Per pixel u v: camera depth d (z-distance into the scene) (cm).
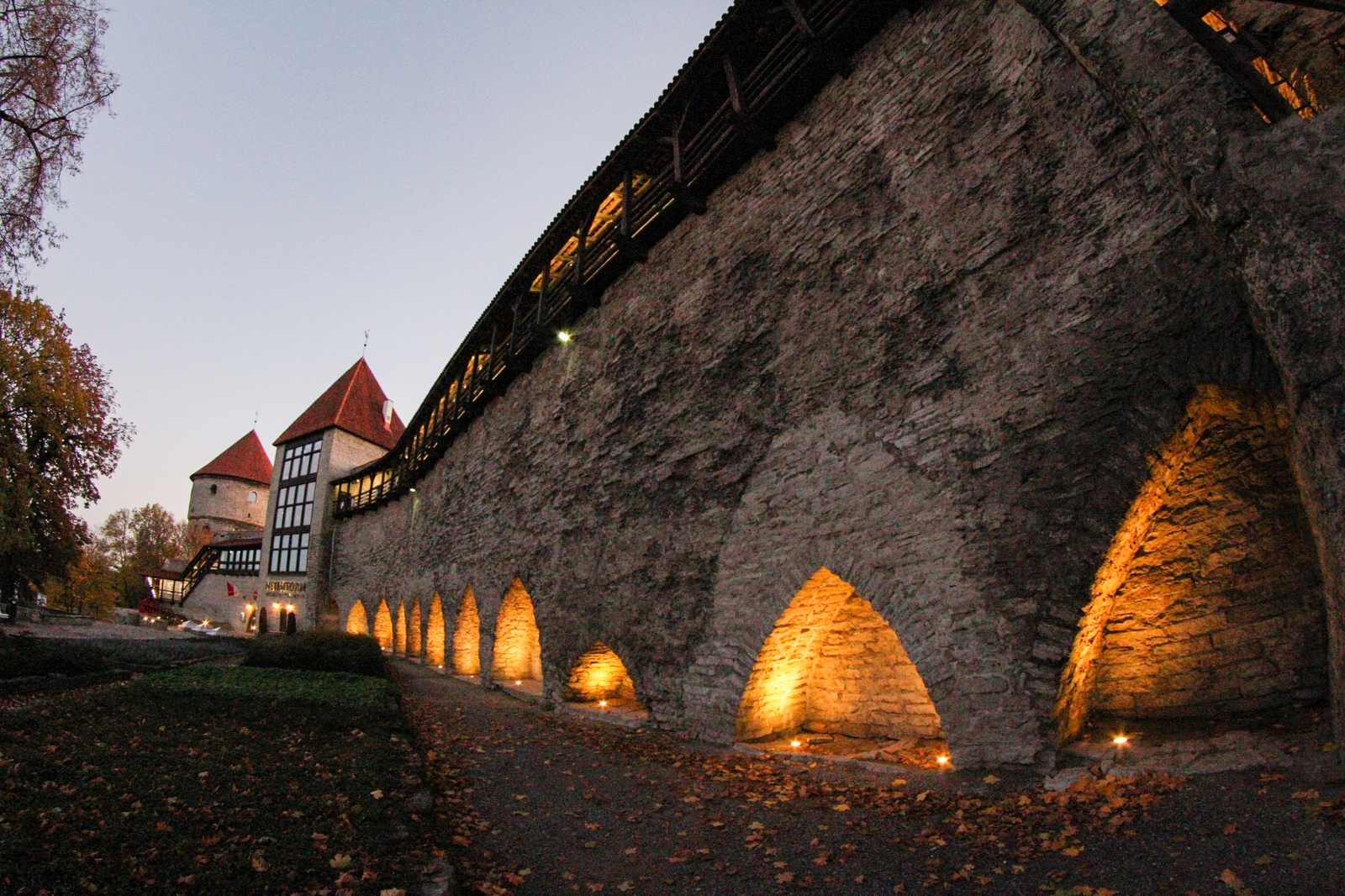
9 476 1481
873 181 641
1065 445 452
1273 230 292
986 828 382
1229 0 432
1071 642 436
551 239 1270
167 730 568
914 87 616
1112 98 396
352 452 3456
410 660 2102
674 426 862
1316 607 423
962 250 543
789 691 745
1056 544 448
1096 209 453
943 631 507
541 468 1251
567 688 1027
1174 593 484
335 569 3203
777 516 681
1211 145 323
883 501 571
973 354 522
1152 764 404
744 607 701
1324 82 400
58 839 294
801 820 444
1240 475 442
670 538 834
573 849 412
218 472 5131
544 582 1159
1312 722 397
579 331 1191
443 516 1919
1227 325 374
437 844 392
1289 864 274
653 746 717
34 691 825
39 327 1588
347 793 439
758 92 773
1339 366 261
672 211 938
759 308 757
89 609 3550
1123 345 427
